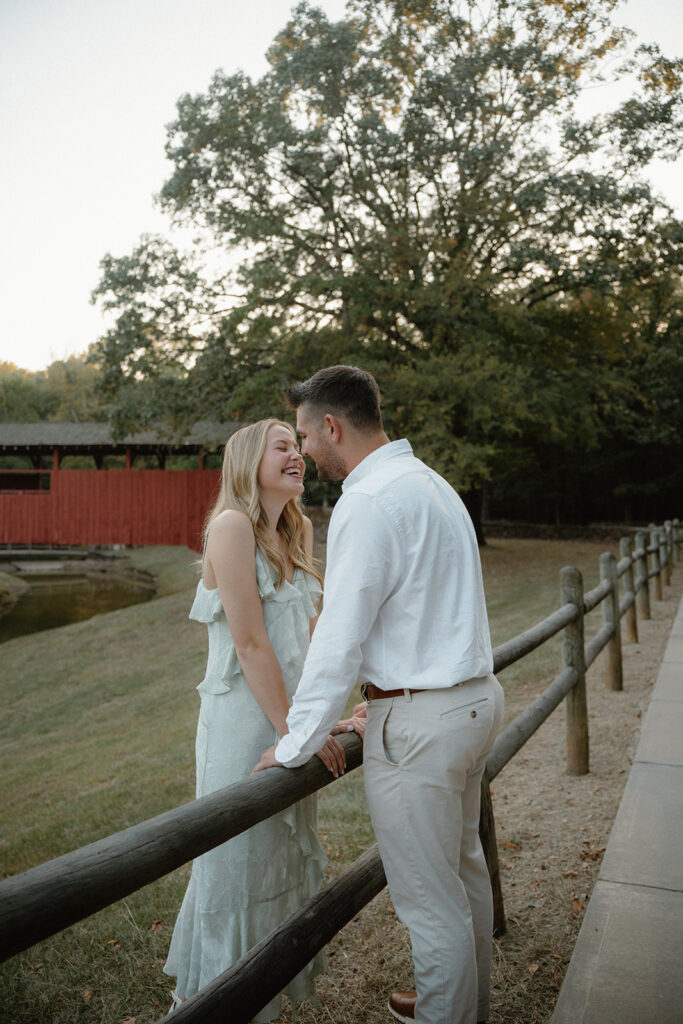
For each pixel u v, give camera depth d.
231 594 1.88
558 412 20.91
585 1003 2.21
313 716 1.57
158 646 16.03
